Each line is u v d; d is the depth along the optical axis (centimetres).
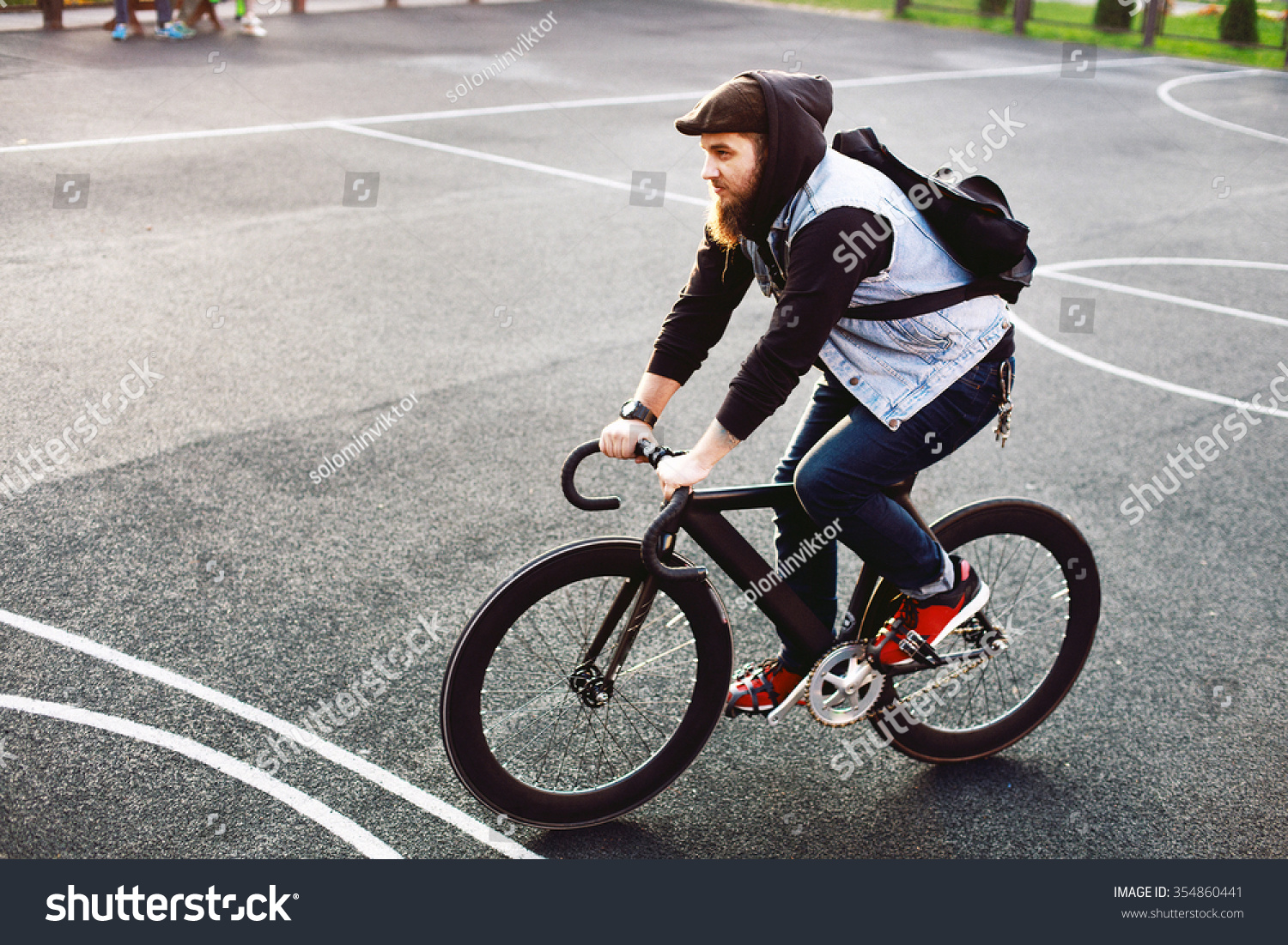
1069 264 779
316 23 1630
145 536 396
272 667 335
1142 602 394
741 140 230
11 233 696
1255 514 458
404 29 1630
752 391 238
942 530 295
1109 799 306
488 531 415
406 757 305
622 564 268
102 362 531
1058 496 464
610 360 571
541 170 923
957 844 289
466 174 896
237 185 824
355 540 404
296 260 681
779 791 304
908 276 248
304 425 485
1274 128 1291
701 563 406
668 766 290
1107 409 552
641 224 797
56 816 276
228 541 397
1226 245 841
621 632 278
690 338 271
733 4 2106
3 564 374
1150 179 1028
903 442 259
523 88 1259
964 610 288
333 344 568
